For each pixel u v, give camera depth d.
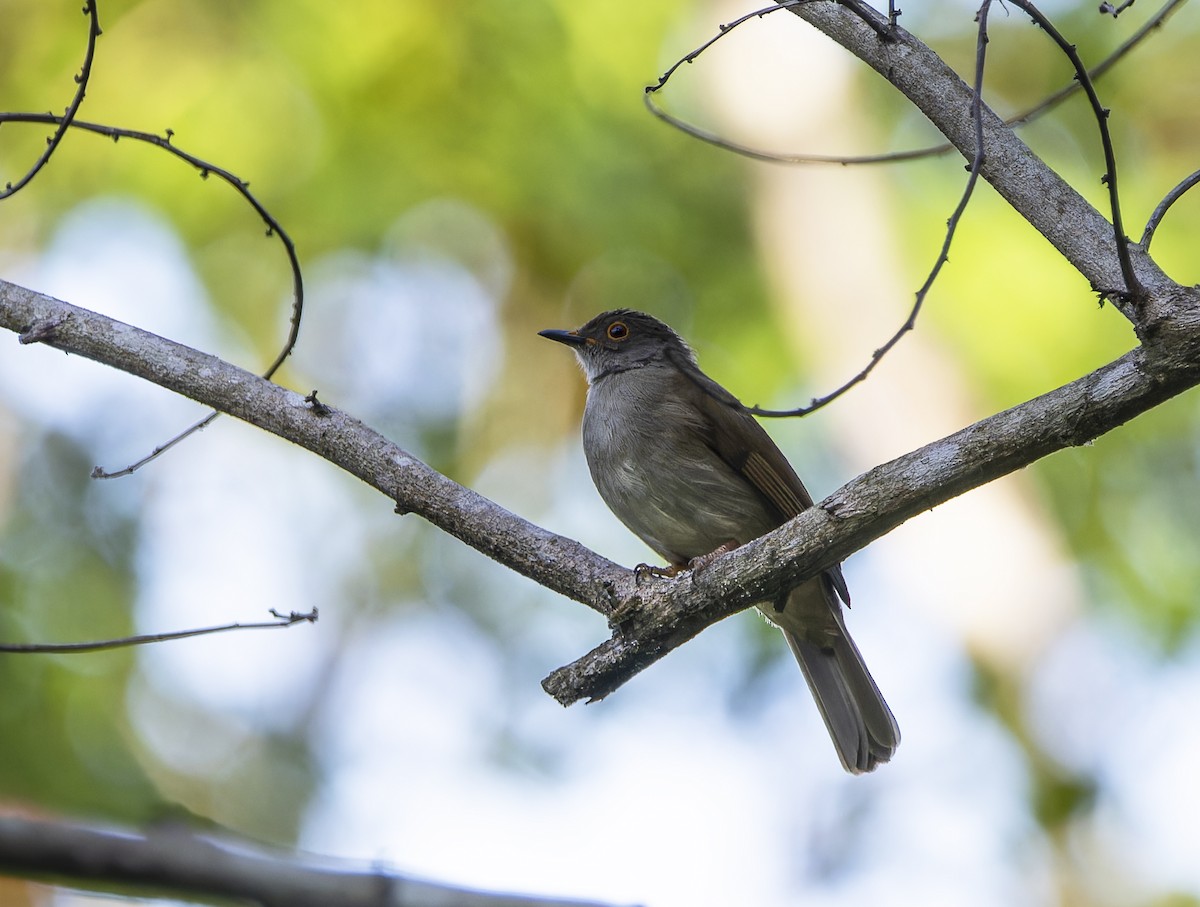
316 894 3.67
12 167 14.51
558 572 6.55
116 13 14.62
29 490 14.61
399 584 15.21
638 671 6.55
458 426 15.09
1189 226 13.76
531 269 14.98
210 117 14.30
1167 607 13.23
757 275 14.72
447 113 14.33
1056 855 12.86
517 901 3.96
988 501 13.77
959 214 5.78
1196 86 14.48
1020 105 14.78
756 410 6.21
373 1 14.30
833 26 6.54
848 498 5.98
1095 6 14.56
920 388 13.69
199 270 14.50
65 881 3.36
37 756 12.60
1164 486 13.65
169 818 3.69
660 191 14.59
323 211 14.31
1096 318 13.25
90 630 13.91
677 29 14.53
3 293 7.02
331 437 6.71
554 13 14.20
